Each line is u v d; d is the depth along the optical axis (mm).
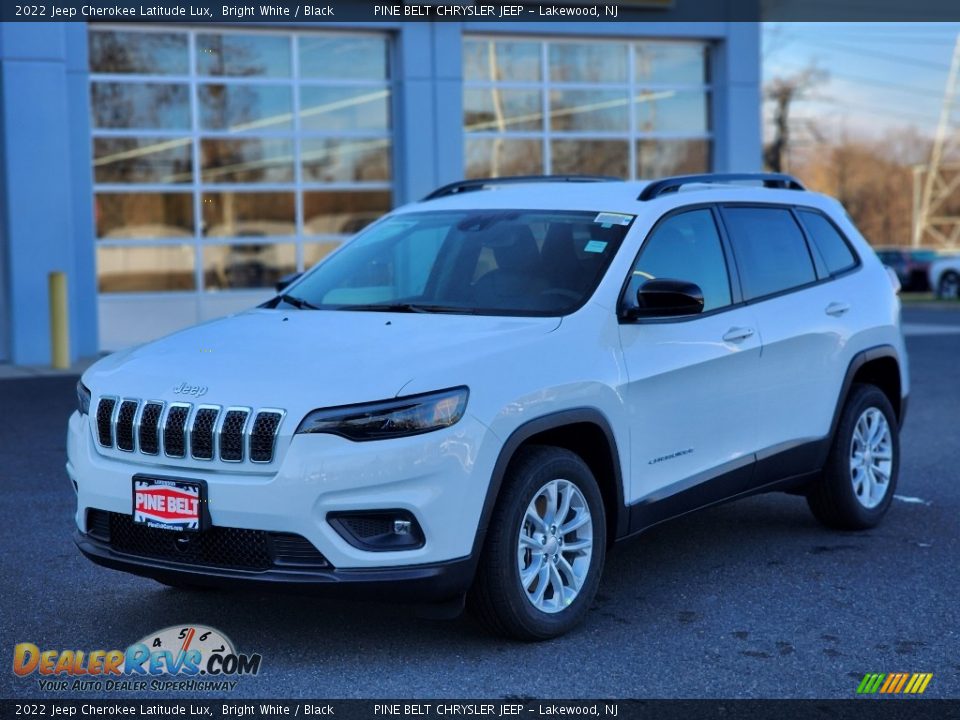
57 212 14422
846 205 75625
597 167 17500
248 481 4219
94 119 15164
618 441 4961
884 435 6719
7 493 7355
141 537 4480
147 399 4480
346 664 4477
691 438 5391
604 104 17438
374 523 4270
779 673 4391
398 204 16500
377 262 5719
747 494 5824
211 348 4785
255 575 4246
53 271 14383
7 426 9797
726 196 6055
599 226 5449
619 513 5008
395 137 16422
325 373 4375
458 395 4340
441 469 4258
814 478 6277
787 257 6270
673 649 4641
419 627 4887
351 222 16500
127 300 15523
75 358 14789
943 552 6098
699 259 5664
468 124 16812
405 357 4473
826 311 6277
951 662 4508
